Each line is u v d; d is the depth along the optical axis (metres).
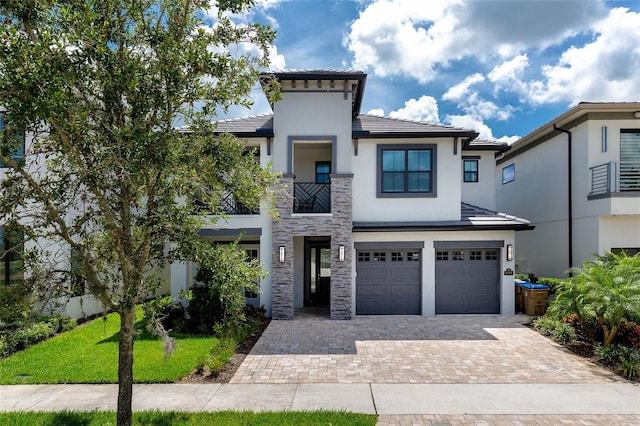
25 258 4.68
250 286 5.56
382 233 13.35
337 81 13.26
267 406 6.21
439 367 8.11
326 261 15.57
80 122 4.31
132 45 4.65
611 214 13.05
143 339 10.09
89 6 4.20
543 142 17.09
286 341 10.12
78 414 5.84
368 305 13.44
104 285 5.00
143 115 4.41
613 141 14.04
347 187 13.04
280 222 12.93
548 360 8.55
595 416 5.88
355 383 7.24
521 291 13.70
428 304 13.29
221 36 5.07
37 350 9.18
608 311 8.30
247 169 5.32
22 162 4.54
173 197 5.26
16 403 6.38
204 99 5.07
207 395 6.67
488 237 13.30
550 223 16.50
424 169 13.87
